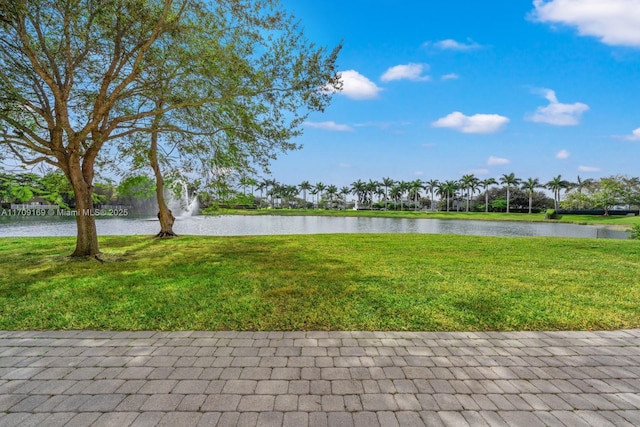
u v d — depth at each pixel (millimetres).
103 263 8023
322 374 2990
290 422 2342
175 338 3730
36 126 9773
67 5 7176
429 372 3053
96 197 13102
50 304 4805
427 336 3826
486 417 2428
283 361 3221
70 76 8289
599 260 8500
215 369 3066
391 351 3453
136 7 7430
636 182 62750
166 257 8930
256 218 58844
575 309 4684
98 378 2908
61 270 7168
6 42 7445
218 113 10445
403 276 6551
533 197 91625
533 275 6691
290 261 8250
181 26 7926
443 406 2553
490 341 3721
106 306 4719
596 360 3328
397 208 116938
